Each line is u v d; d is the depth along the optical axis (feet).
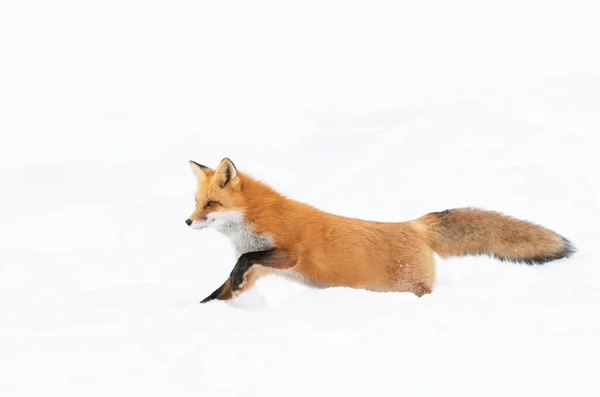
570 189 80.69
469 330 34.88
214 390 31.89
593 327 34.58
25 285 61.87
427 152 99.35
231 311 41.60
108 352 36.09
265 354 34.58
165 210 97.35
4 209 98.22
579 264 53.11
